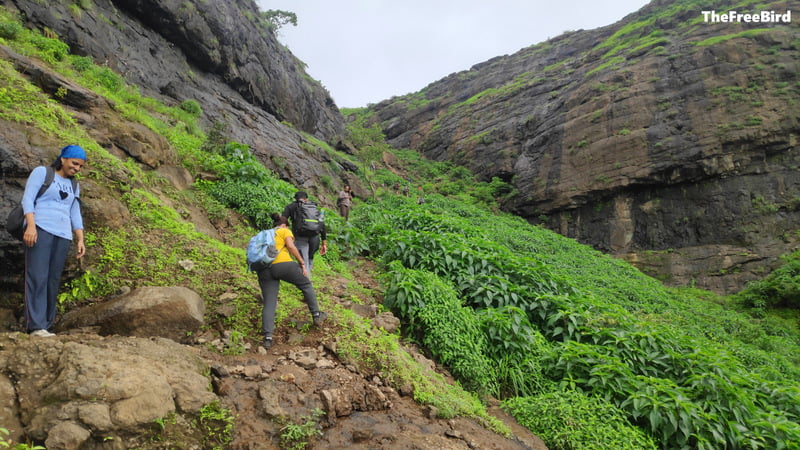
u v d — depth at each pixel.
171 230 5.98
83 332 3.75
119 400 2.62
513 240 18.58
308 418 3.21
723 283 21.02
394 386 4.17
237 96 20.77
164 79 15.95
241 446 2.85
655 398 4.96
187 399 2.91
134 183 6.59
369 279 8.00
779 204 22.28
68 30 12.61
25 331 3.46
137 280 4.80
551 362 5.86
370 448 3.12
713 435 4.73
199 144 11.22
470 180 37.16
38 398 2.58
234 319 4.57
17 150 4.63
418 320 5.89
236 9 21.80
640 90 28.61
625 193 27.03
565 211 29.47
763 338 12.52
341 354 4.26
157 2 16.36
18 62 7.55
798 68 24.55
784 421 4.95
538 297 7.32
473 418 4.11
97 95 8.62
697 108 25.73
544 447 4.19
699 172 24.45
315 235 6.19
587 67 37.25
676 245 24.28
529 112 38.53
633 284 16.45
